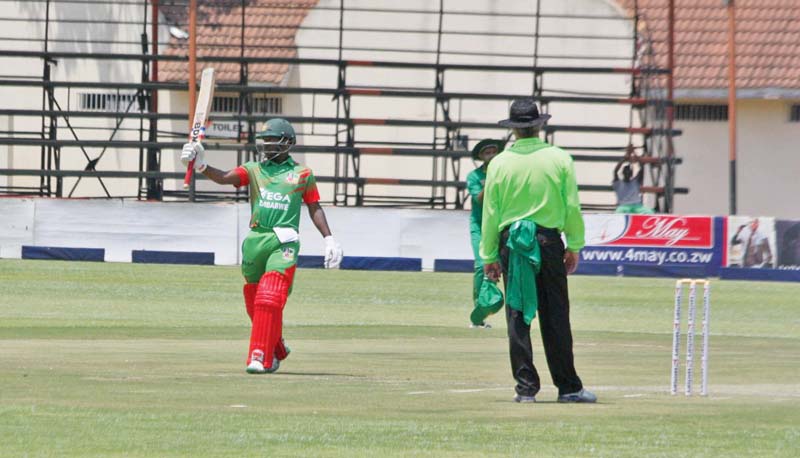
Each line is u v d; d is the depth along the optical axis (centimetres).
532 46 12075
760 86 12381
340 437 2164
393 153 9894
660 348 4397
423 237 8881
